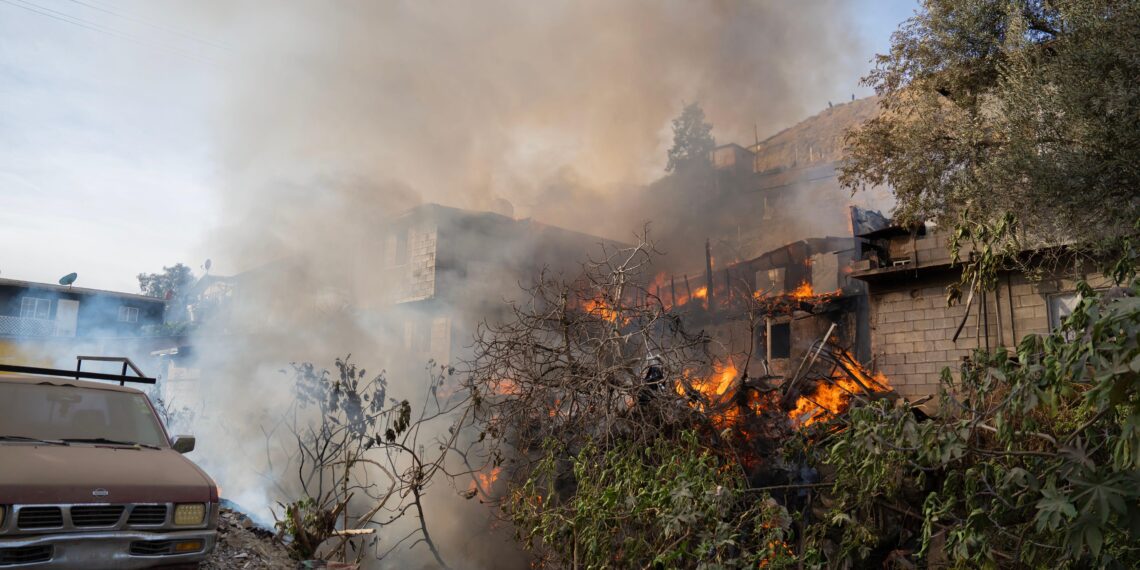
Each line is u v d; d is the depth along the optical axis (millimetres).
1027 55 12852
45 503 4777
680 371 9992
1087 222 11281
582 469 8406
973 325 18000
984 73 14656
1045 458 6051
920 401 11758
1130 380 4324
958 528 6574
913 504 9188
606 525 7750
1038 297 16875
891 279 19875
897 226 18766
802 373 12828
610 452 8508
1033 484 5445
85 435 5953
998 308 17531
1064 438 5727
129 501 5145
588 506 7801
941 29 15117
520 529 9305
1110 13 11727
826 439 8852
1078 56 11555
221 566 6363
